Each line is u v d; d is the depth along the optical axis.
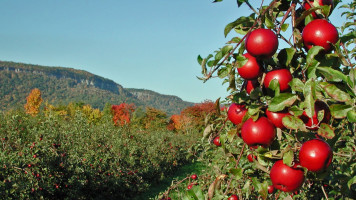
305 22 1.33
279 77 1.30
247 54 1.35
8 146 7.24
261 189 1.64
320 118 1.17
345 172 1.87
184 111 37.69
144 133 16.34
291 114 1.26
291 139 1.32
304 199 2.72
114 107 52.38
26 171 6.24
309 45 1.27
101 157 9.73
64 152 7.91
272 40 1.22
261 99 1.41
